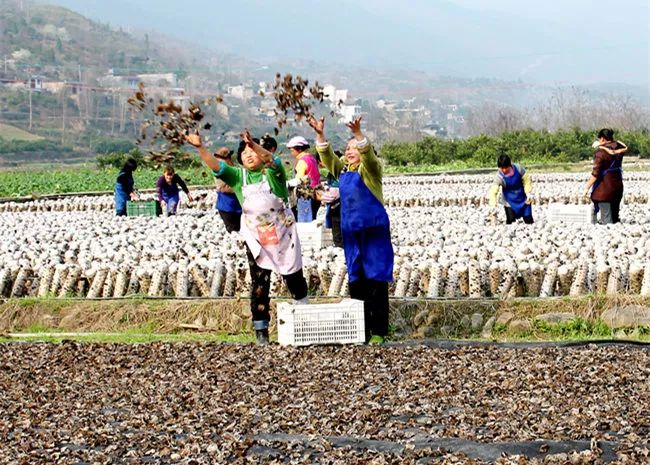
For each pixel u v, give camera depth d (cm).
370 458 862
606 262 1639
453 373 1170
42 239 2289
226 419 1006
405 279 1648
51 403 1095
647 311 1492
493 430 928
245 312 1559
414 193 3794
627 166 5819
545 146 6925
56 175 5691
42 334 1551
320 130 1385
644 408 984
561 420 950
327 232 1906
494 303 1515
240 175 1368
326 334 1366
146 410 1054
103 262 1780
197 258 1773
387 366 1222
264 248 1365
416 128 16538
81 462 892
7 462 888
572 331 1484
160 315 1578
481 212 2748
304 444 916
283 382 1154
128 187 2917
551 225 2222
